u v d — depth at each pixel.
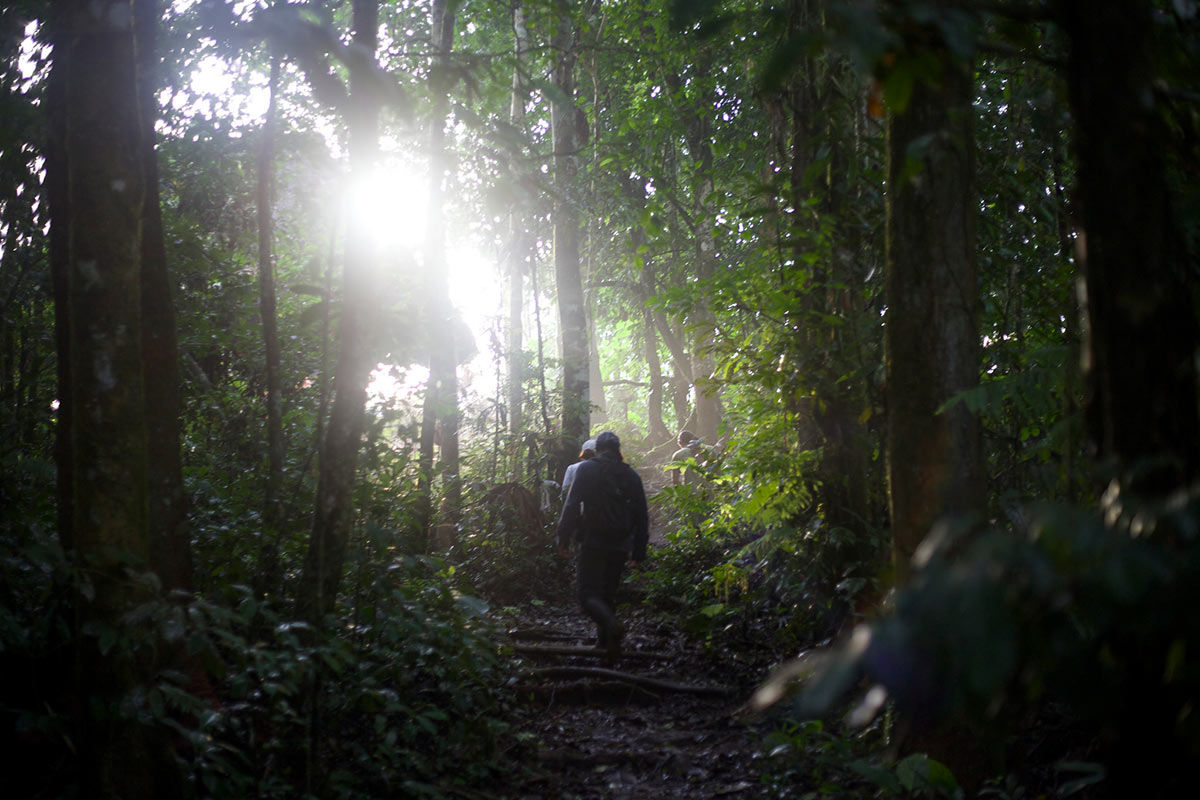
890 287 3.30
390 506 4.93
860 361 5.20
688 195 18.52
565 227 12.34
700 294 5.75
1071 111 1.56
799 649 5.91
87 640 2.93
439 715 4.12
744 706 5.41
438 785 3.97
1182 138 1.79
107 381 2.96
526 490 9.84
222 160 6.18
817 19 5.46
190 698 3.00
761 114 14.92
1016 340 4.91
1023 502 3.74
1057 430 2.36
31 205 4.73
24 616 3.57
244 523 4.91
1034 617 1.10
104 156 2.96
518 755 4.74
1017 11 1.59
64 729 2.95
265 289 4.92
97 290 2.94
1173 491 1.44
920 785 2.96
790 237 5.58
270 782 3.41
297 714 3.83
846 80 5.26
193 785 3.08
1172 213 1.53
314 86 4.03
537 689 5.82
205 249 7.40
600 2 15.58
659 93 16.72
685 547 8.66
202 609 3.48
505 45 14.23
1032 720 3.99
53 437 5.89
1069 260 4.68
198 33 5.10
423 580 5.27
